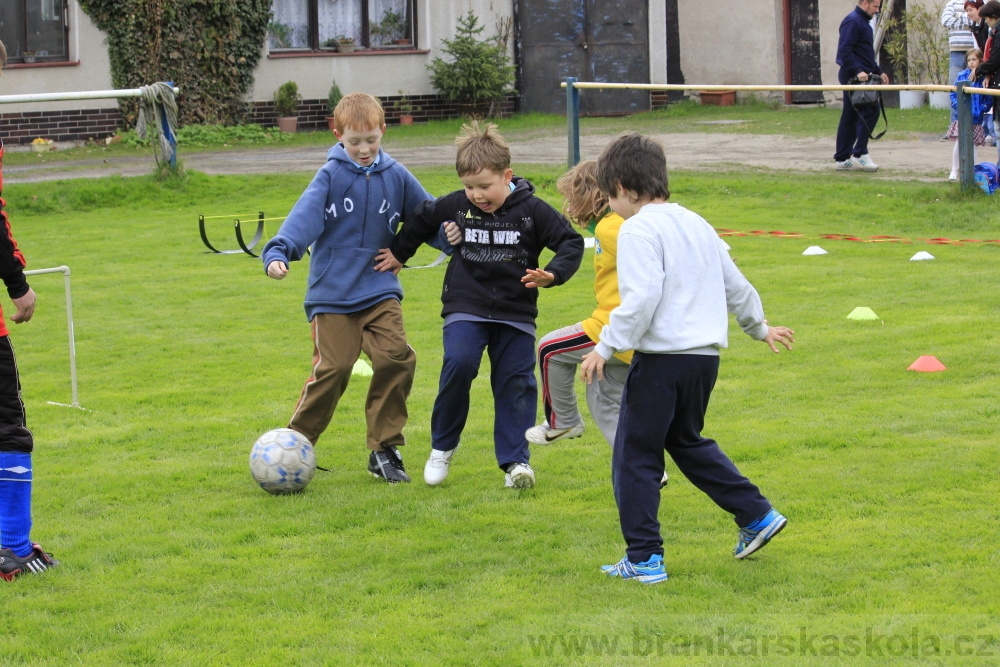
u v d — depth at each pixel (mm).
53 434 6898
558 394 5422
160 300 11023
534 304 5742
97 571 4746
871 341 8453
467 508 5461
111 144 23281
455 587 4496
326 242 5863
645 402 4352
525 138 22219
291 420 6000
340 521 5297
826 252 12156
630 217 4484
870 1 16281
